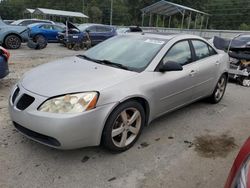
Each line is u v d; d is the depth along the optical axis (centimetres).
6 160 312
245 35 917
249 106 559
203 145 376
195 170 315
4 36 1291
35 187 272
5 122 408
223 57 538
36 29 1617
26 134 312
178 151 355
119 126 333
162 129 417
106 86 313
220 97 563
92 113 295
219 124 452
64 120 283
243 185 182
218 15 5709
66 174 295
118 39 453
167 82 381
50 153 331
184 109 511
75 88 303
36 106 295
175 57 411
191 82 436
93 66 371
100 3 7006
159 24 4412
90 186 278
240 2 5538
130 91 328
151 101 362
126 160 326
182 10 2925
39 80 329
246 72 743
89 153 336
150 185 284
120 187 279
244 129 438
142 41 423
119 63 381
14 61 962
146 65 369
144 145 364
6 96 531
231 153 359
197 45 470
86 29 1658
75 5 7150
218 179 301
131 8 6950
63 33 1582
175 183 289
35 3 7156
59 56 1174
